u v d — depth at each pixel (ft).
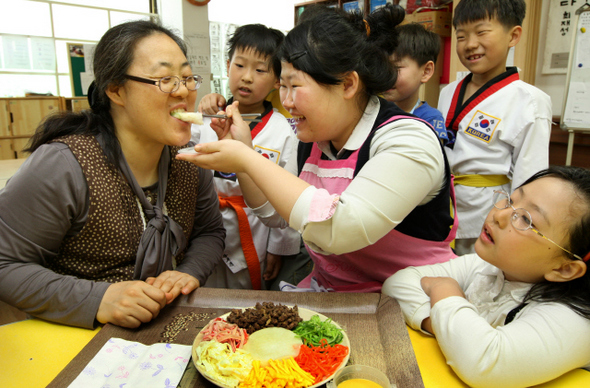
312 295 3.56
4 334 3.21
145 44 3.39
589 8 9.30
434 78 12.73
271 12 21.44
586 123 9.55
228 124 4.20
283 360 2.62
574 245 2.69
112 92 3.55
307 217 2.94
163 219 3.92
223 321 3.01
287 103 3.38
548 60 10.79
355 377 2.54
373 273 3.97
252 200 4.56
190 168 4.26
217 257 4.58
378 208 2.95
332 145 3.96
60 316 3.32
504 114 6.30
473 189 6.54
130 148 3.77
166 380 2.56
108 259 3.73
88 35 15.11
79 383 2.54
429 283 3.42
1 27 13.38
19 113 12.32
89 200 3.47
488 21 6.05
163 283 3.59
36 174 3.32
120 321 3.17
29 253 3.45
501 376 2.57
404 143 3.03
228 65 6.64
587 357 2.67
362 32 3.43
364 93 3.53
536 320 2.71
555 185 2.78
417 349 3.10
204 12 16.05
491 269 3.33
